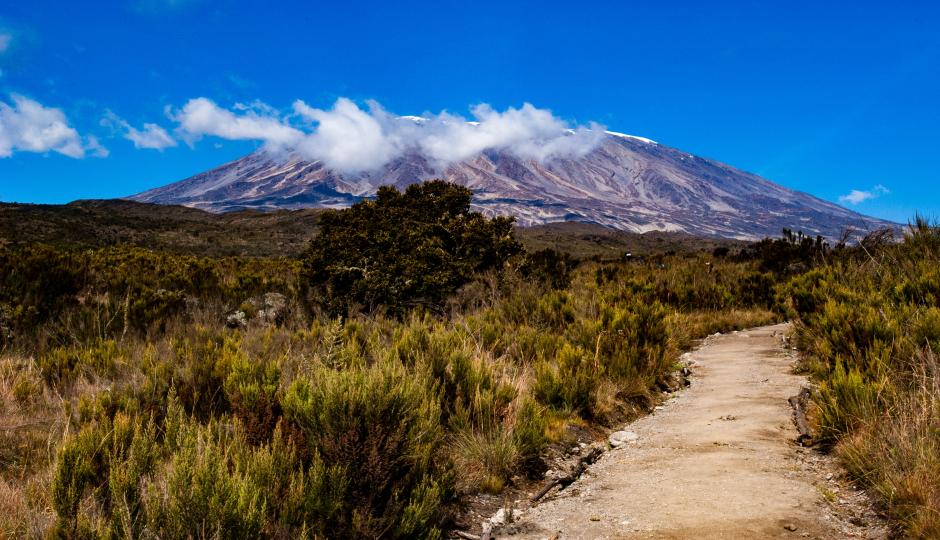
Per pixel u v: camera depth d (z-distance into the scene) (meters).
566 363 6.68
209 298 11.54
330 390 3.52
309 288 12.23
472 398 5.14
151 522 2.46
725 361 8.61
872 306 7.69
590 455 4.82
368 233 12.20
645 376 7.09
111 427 3.92
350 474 3.06
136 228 72.38
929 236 10.27
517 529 3.34
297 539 2.74
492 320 9.79
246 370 5.32
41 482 3.20
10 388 5.46
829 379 5.43
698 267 18.50
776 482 3.62
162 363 5.67
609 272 18.83
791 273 16.12
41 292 9.57
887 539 2.66
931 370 4.41
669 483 3.84
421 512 3.04
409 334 7.04
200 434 3.34
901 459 3.16
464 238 13.23
